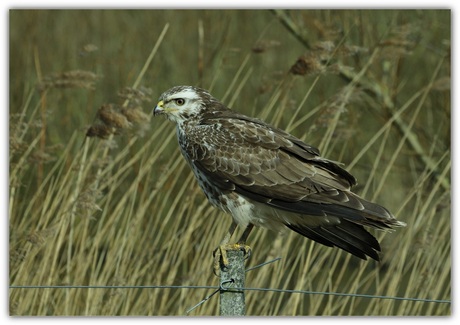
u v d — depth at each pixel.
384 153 16.64
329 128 11.95
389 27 15.21
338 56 13.00
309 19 16.33
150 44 18.02
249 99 17.03
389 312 12.06
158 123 15.02
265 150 9.97
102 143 11.72
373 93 16.03
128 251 11.90
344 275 14.71
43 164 14.17
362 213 9.18
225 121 10.34
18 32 18.56
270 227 10.05
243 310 8.73
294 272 13.55
